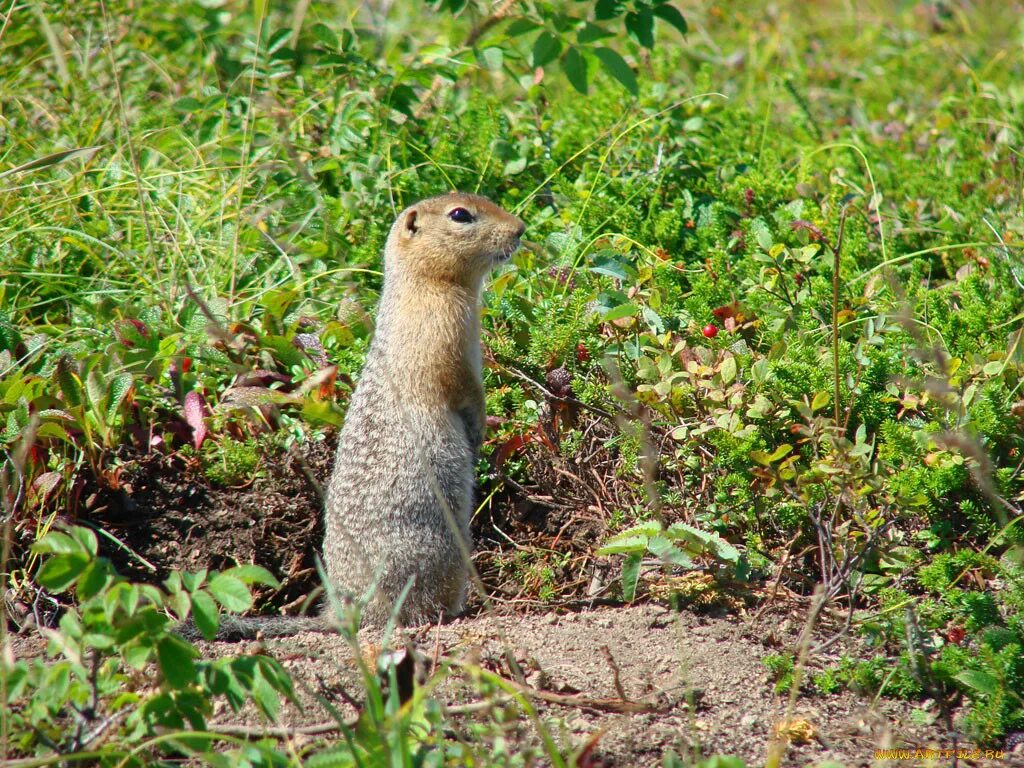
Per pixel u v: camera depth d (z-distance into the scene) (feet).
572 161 47.65
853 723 23.38
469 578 31.91
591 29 43.37
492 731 20.95
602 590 31.50
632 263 39.55
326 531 32.09
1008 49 64.69
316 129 47.34
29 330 38.42
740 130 51.42
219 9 51.96
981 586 26.58
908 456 27.84
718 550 27.78
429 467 30.48
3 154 45.14
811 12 76.07
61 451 33.42
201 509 34.65
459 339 32.17
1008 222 42.73
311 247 41.11
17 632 28.78
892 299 35.47
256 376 35.47
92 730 21.06
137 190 40.40
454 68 49.16
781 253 34.27
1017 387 29.84
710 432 29.45
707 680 24.75
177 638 19.70
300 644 26.71
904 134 54.08
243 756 19.63
